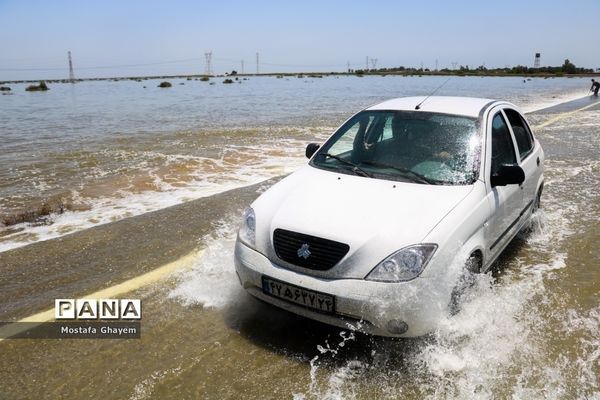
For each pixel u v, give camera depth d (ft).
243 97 128.77
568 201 22.49
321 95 134.21
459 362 10.02
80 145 41.29
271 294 10.64
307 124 57.57
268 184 26.35
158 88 223.30
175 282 14.12
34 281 14.28
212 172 29.78
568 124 53.31
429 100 15.35
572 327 11.50
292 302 10.36
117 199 23.39
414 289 9.55
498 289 13.44
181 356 10.48
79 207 22.04
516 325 11.52
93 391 9.36
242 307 12.64
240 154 36.32
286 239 10.48
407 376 9.65
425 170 12.48
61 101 120.37
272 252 10.62
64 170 30.50
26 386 9.53
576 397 9.02
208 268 15.07
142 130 52.90
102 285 13.96
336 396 9.07
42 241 17.56
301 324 11.77
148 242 17.39
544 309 12.39
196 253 16.28
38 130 53.78
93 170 30.48
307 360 10.28
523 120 17.42
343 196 11.39
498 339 10.82
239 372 9.89
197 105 97.35
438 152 12.93
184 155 35.83
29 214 20.17
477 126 13.50
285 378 9.67
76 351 10.71
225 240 17.54
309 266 10.03
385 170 12.70
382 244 9.78
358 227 10.11
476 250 11.62
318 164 13.85
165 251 16.52
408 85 217.15
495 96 120.67
